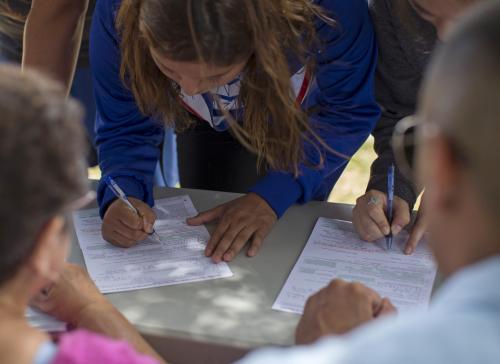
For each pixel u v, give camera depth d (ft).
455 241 2.54
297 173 5.95
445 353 2.25
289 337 4.67
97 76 6.29
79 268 4.98
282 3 5.20
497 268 2.36
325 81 6.21
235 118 6.42
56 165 2.87
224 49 4.78
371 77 6.31
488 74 2.35
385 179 6.22
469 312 2.33
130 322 4.82
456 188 2.49
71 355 2.86
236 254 5.60
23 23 7.73
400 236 5.79
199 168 7.99
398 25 6.06
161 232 5.93
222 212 6.06
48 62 6.39
